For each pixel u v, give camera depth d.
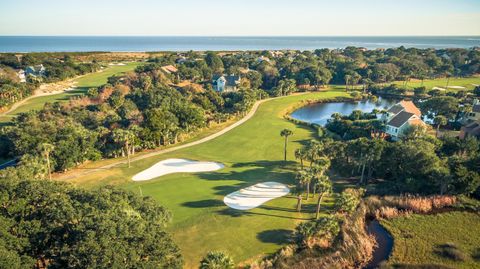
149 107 105.12
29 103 123.50
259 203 55.78
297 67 185.00
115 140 75.19
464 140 74.69
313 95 154.25
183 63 187.50
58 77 162.62
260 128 101.50
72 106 107.62
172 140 89.19
